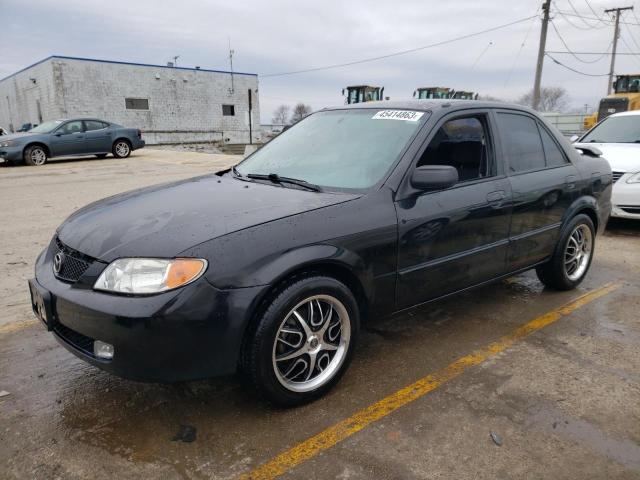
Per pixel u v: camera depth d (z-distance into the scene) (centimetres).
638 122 782
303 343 271
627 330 377
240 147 3434
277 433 254
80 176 1253
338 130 366
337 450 242
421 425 261
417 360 330
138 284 234
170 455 238
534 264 413
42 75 3169
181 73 3528
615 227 725
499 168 368
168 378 237
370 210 290
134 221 272
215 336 238
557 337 364
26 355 334
